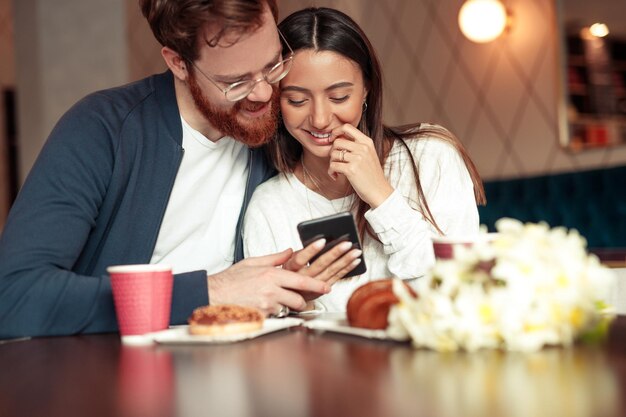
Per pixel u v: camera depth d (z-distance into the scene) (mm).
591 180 3996
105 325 1254
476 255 893
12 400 751
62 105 4652
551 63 4355
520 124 4508
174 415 657
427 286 897
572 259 877
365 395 693
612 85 4102
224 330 1066
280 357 915
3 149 6691
